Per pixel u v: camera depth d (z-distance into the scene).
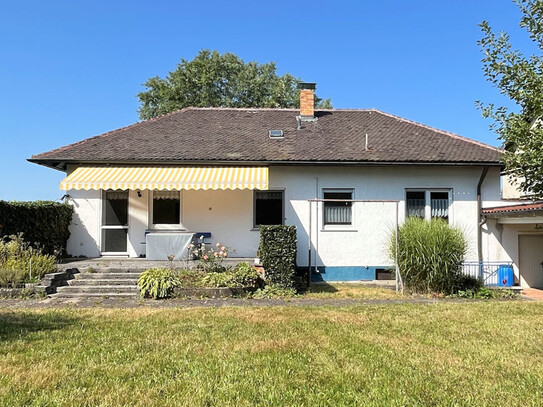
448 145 23.73
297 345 10.02
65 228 21.52
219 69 56.91
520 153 12.96
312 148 23.02
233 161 21.42
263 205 22.86
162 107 53.59
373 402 6.94
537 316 13.57
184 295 16.67
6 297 16.34
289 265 18.17
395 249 18.94
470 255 22.61
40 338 10.48
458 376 8.16
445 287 18.48
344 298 17.19
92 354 9.24
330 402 6.94
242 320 12.62
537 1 12.22
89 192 22.27
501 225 22.80
